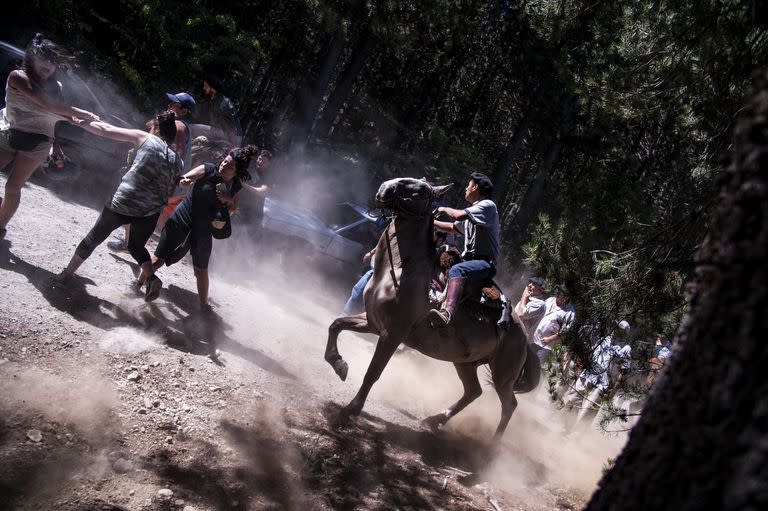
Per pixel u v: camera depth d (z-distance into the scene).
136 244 6.09
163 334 6.04
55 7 15.48
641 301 6.24
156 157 5.93
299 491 4.57
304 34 23.88
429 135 24.33
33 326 5.15
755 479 1.41
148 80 17.22
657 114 7.21
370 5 19.27
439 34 23.61
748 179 1.62
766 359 1.51
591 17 8.89
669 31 6.71
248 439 4.93
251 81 24.62
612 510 1.85
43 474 3.75
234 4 22.23
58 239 7.23
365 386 6.05
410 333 6.23
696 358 1.71
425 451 6.19
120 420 4.53
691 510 1.58
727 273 1.64
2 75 9.84
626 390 6.64
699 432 1.62
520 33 20.75
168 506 3.85
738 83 5.83
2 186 8.34
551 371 6.92
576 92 7.88
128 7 17.64
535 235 6.89
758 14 5.57
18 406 4.21
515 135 23.66
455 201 23.12
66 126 9.72
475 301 6.22
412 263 5.95
